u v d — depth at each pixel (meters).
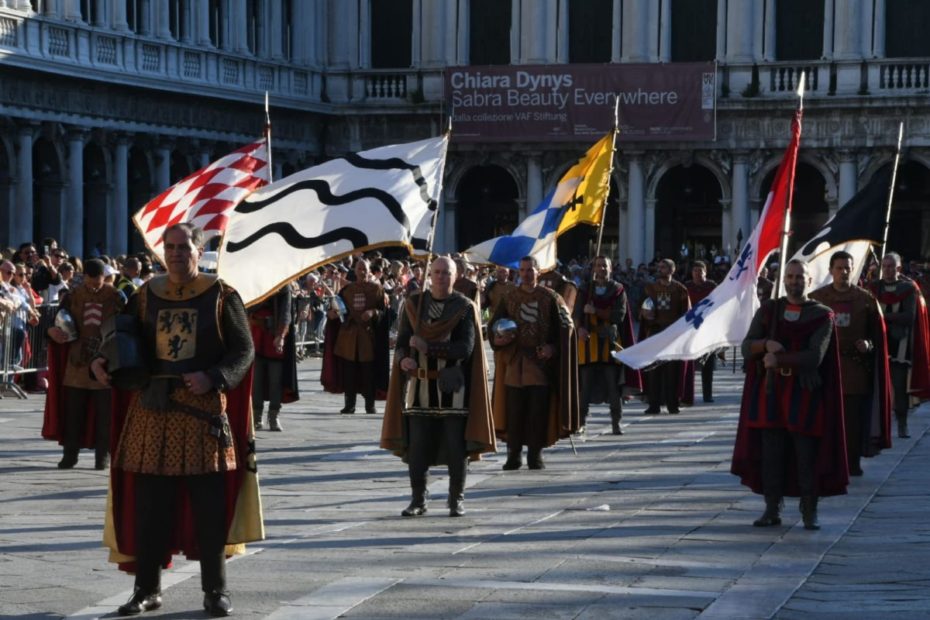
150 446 12.39
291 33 69.56
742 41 68.94
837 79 68.06
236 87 64.50
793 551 15.66
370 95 71.19
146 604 12.79
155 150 60.88
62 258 37.44
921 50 68.44
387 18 71.88
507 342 21.89
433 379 17.97
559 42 70.81
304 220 18.03
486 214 73.31
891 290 26.41
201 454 12.41
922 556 15.41
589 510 18.45
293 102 68.12
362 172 18.27
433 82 70.88
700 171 71.88
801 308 16.95
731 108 68.38
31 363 33.34
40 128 55.09
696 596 13.44
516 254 27.05
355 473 21.92
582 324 27.17
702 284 34.38
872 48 68.06
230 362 12.46
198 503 12.58
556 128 66.75
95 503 18.86
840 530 16.98
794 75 68.56
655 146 69.19
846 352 21.28
